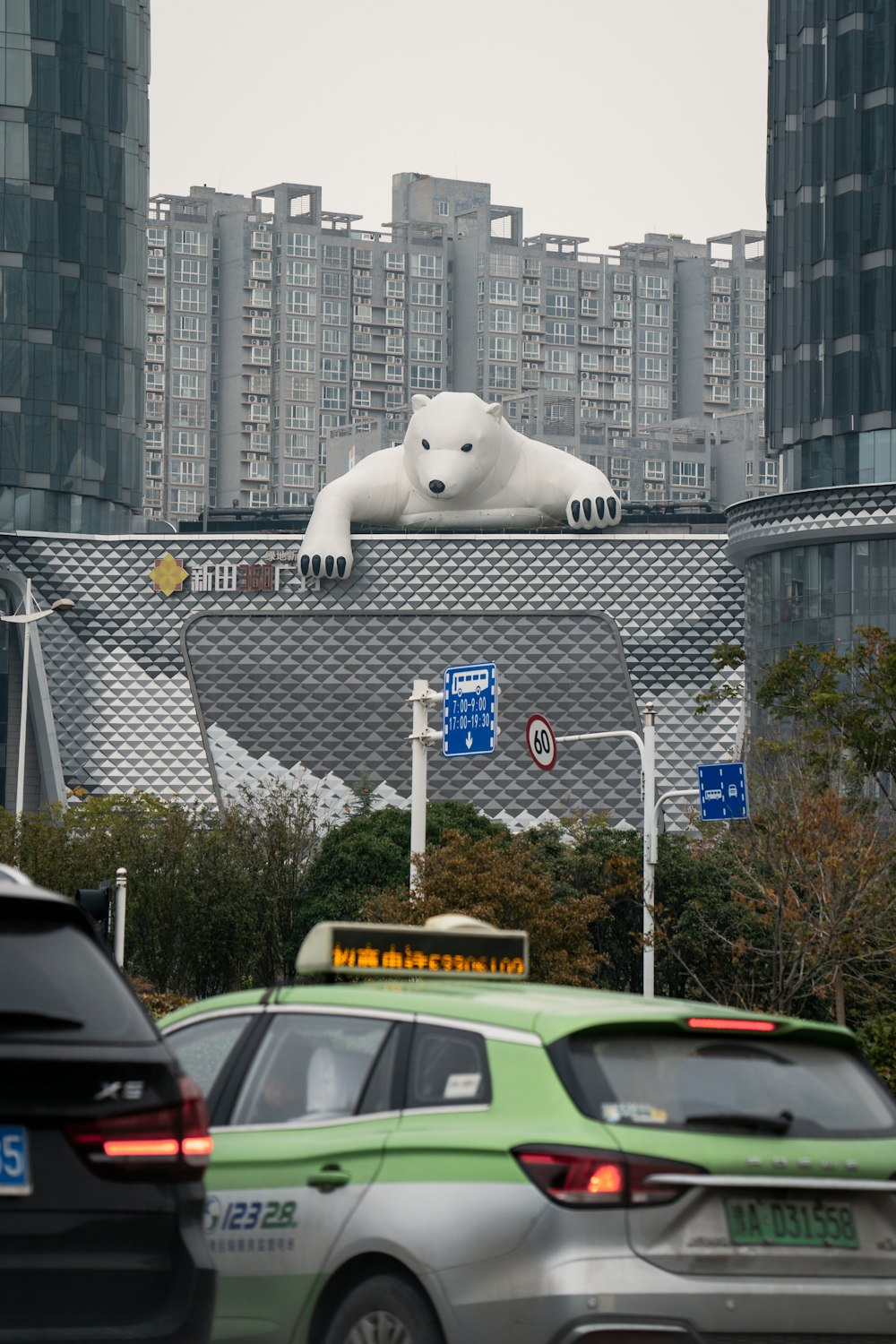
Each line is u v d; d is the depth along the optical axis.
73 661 104.38
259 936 73.81
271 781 101.31
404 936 11.74
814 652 57.53
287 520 140.75
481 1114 9.83
